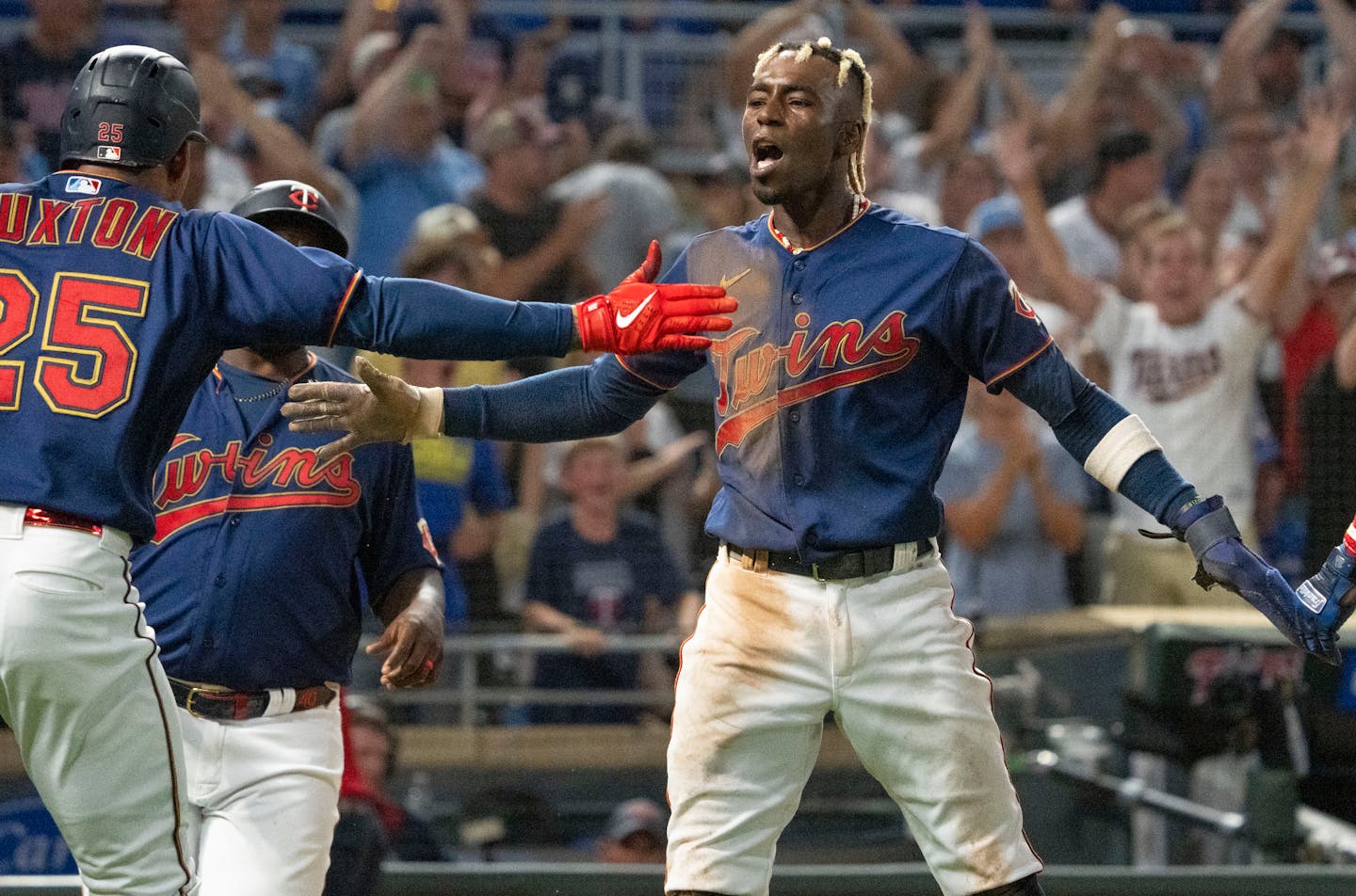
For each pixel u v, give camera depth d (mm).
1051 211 30609
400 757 21531
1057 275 26375
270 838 12633
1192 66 34344
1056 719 21562
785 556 11133
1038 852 21094
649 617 23438
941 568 11328
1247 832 19094
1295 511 26766
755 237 11391
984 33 31984
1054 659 21672
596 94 32031
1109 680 21422
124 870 10383
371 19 30922
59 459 9875
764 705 11172
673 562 23906
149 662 10375
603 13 32469
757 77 11047
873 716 11109
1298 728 19219
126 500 10055
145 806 10344
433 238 24797
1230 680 19312
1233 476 25516
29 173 27828
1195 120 34156
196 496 12836
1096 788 21062
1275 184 31812
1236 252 28875
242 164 27016
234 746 12734
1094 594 25688
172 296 10109
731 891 11258
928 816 11172
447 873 17031
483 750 21750
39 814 19766
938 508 11250
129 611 10211
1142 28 33844
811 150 10914
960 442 24656
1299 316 27125
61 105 28516
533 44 31688
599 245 27672
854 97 11086
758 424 11125
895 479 11008
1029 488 24469
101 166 10461
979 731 11070
